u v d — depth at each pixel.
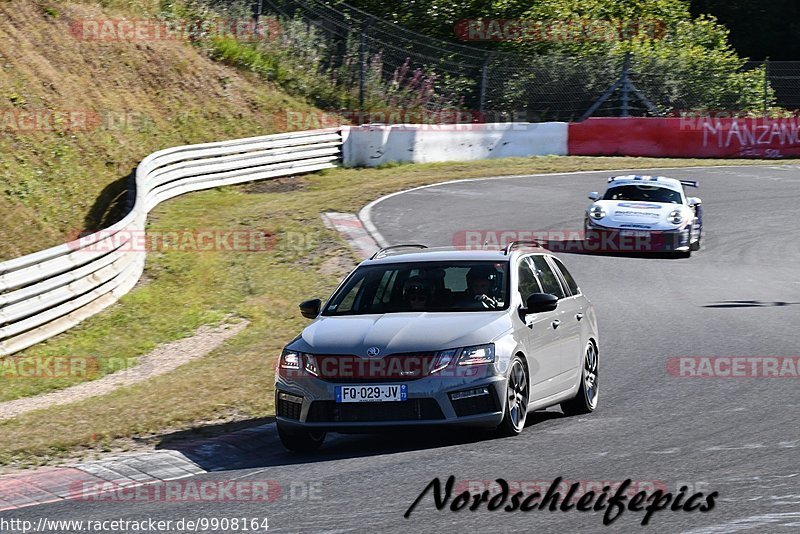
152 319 33.50
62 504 15.02
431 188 61.66
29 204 45.06
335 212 52.34
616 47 90.75
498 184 64.12
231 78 74.56
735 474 14.92
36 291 30.48
